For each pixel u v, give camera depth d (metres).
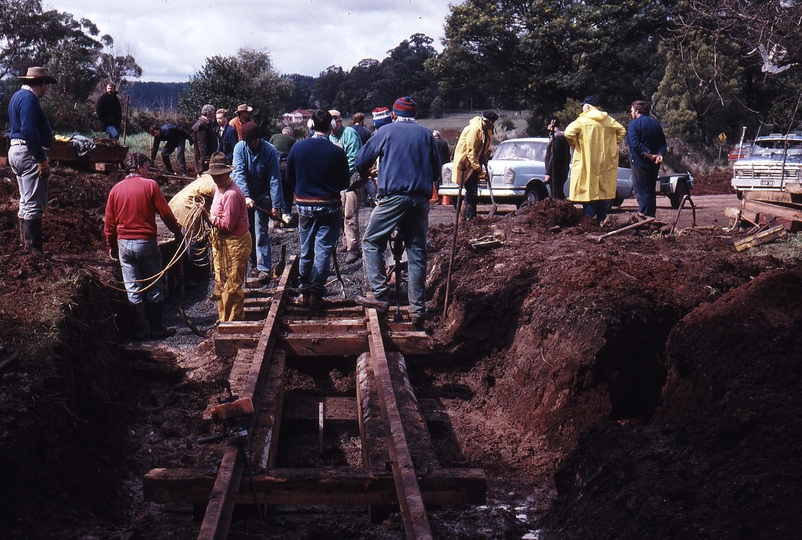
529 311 7.16
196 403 6.66
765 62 11.73
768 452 3.60
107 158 13.97
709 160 46.06
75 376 5.64
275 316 6.92
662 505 3.52
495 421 6.52
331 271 10.11
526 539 4.30
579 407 6.01
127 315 8.27
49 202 10.32
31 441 4.39
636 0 35.62
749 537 3.08
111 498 4.92
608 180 10.52
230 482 3.96
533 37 36.59
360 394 5.83
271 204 8.88
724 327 5.31
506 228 10.29
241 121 12.53
